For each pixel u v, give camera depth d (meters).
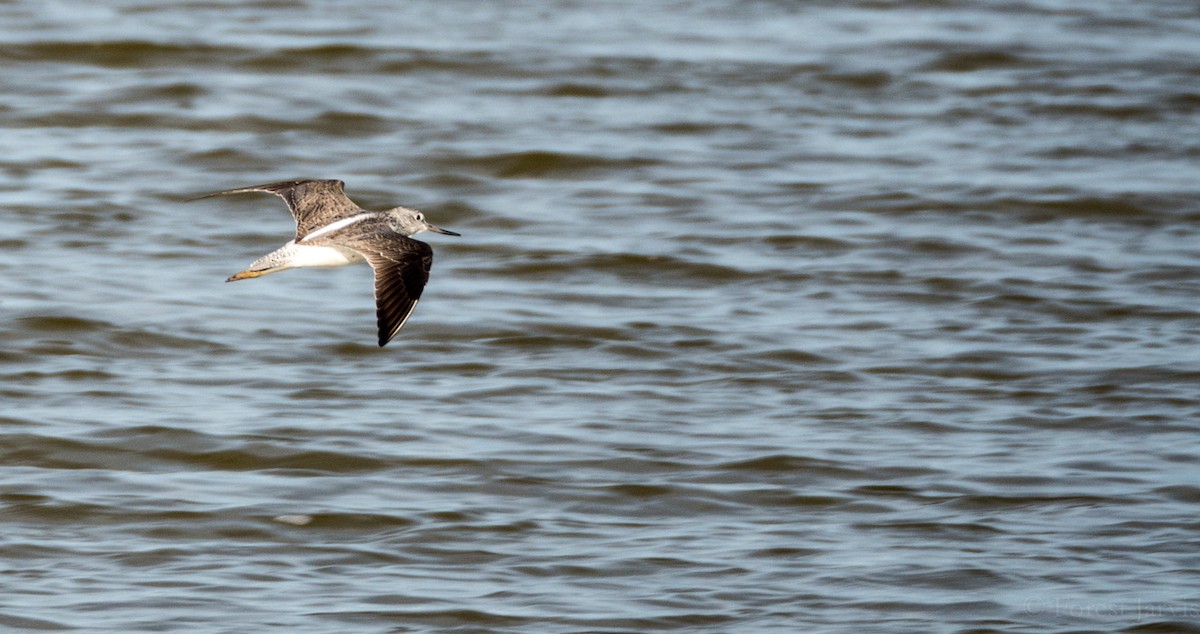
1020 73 28.42
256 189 12.30
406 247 11.01
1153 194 23.23
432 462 14.84
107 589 12.44
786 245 21.45
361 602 12.30
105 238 21.02
